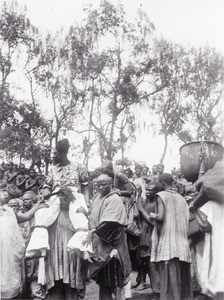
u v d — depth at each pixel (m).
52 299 6.33
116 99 39.81
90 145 37.34
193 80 40.22
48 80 37.66
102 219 6.28
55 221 6.36
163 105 41.50
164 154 41.66
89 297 8.42
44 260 6.29
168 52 40.38
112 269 6.37
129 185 8.62
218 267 4.29
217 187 4.29
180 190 10.78
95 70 38.19
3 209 7.16
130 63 40.19
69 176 6.50
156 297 8.12
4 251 6.94
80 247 6.13
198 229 7.35
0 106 31.77
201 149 7.32
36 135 33.31
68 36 38.03
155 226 7.30
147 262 8.88
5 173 14.70
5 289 6.94
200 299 6.38
